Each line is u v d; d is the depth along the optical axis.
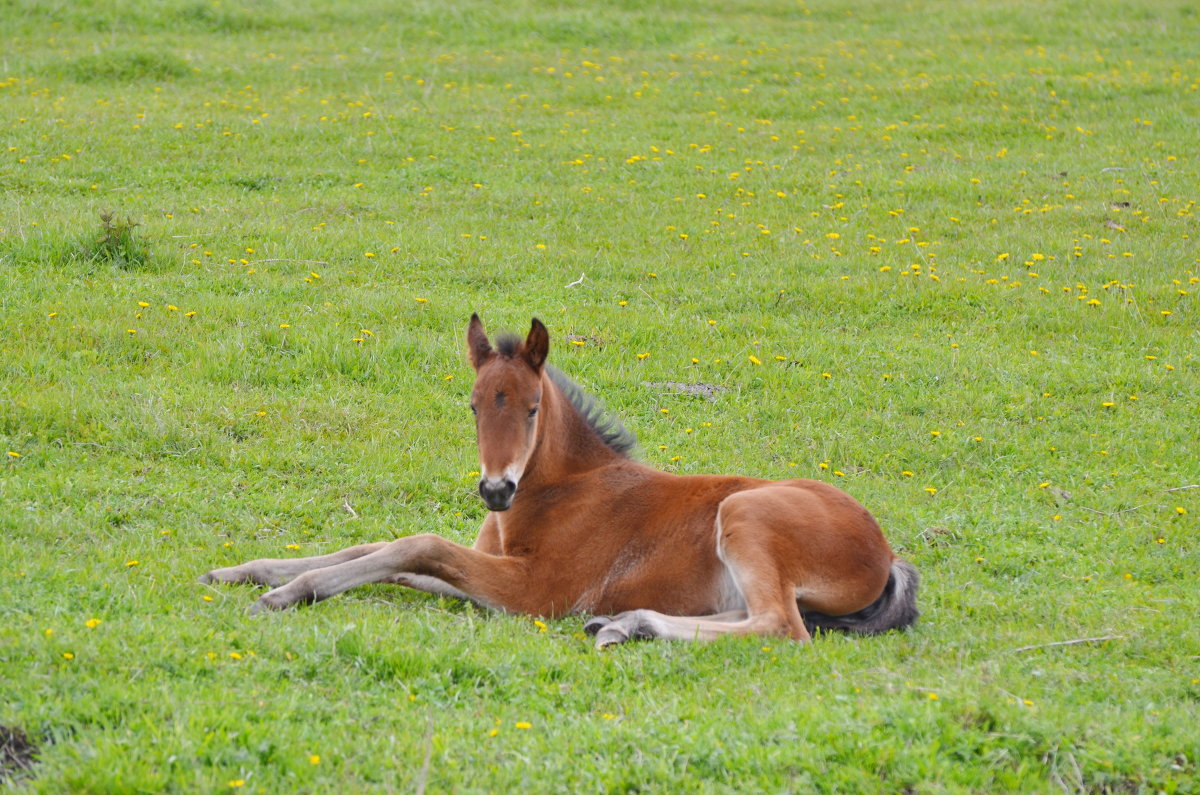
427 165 22.11
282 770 5.55
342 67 29.11
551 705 6.46
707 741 5.90
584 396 8.83
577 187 21.39
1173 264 18.06
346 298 15.48
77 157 21.09
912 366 14.44
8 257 15.77
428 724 5.80
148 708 5.92
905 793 5.66
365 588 8.35
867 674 6.99
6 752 5.52
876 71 30.22
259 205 19.48
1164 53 31.58
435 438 11.84
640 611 7.54
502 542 8.45
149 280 15.65
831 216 20.39
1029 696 6.70
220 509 9.80
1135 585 9.22
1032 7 36.69
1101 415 13.32
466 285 16.59
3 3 31.34
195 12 32.62
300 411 12.02
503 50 32.09
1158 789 5.76
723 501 8.05
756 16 36.91
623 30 33.97
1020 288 17.12
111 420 11.24
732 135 24.97
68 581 7.55
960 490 11.43
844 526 8.01
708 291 16.78
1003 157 23.83
